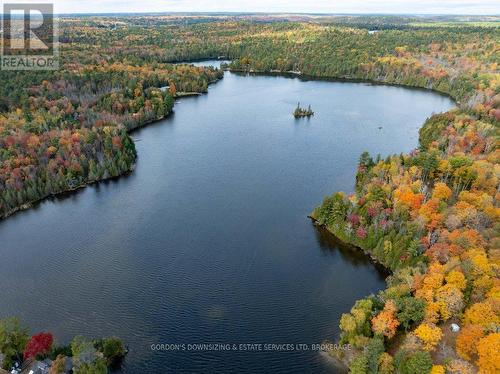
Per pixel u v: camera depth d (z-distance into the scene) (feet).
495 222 397.19
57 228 477.36
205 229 468.75
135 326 341.00
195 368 303.27
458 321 310.45
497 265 328.29
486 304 294.05
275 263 412.16
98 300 368.48
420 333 289.74
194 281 390.01
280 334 331.77
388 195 464.65
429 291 314.35
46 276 399.03
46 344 285.23
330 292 374.02
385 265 399.03
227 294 374.02
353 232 436.35
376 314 315.37
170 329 338.13
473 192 463.42
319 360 305.73
